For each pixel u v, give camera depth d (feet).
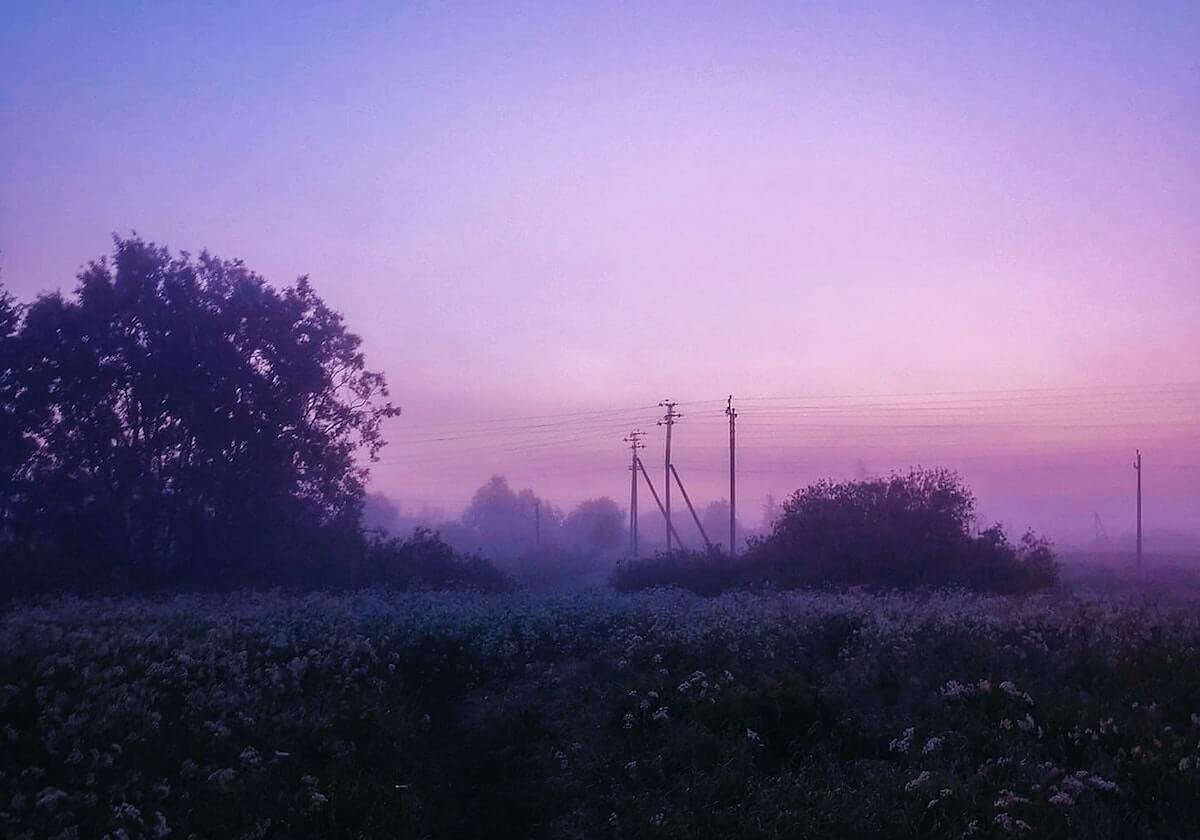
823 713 40.52
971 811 30.83
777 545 135.64
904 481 130.93
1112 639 52.06
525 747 43.57
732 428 184.96
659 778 37.01
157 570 118.21
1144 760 33.99
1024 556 123.65
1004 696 40.63
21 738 36.01
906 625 57.16
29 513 114.52
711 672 48.49
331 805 35.22
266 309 128.06
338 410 133.18
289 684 48.08
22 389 116.16
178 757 37.32
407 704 50.60
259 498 124.06
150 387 119.96
